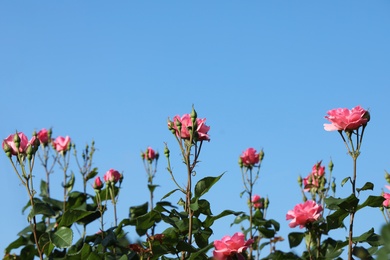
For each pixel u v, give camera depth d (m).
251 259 7.86
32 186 5.73
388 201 5.93
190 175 5.56
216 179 5.46
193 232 5.77
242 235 5.50
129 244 5.92
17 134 5.70
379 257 4.42
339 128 5.41
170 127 5.59
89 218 6.89
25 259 7.28
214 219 5.82
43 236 5.80
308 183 7.56
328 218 5.54
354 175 5.38
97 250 5.86
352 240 5.61
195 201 5.55
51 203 8.05
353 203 5.40
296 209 6.17
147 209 8.30
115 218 7.16
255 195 8.92
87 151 8.97
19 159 5.68
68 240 5.54
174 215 5.84
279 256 6.93
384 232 4.38
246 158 8.28
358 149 5.38
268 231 8.04
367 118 5.34
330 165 7.29
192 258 5.48
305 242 6.27
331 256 6.09
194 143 5.57
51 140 9.36
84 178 8.88
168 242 5.66
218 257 5.49
